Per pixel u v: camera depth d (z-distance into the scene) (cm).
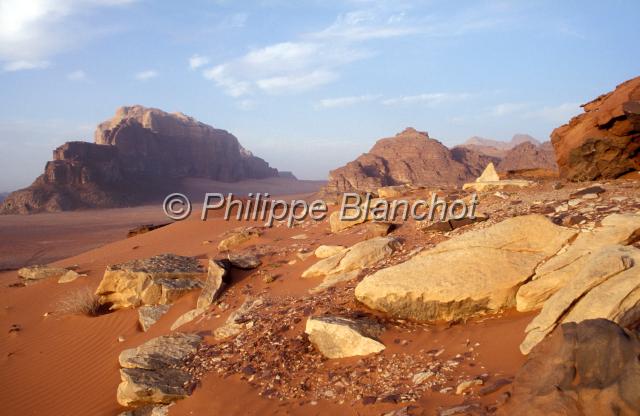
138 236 2420
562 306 561
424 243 1063
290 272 1177
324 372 677
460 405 481
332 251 1190
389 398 543
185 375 779
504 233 782
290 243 1484
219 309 1045
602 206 902
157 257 1492
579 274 591
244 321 916
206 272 1348
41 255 6038
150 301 1277
